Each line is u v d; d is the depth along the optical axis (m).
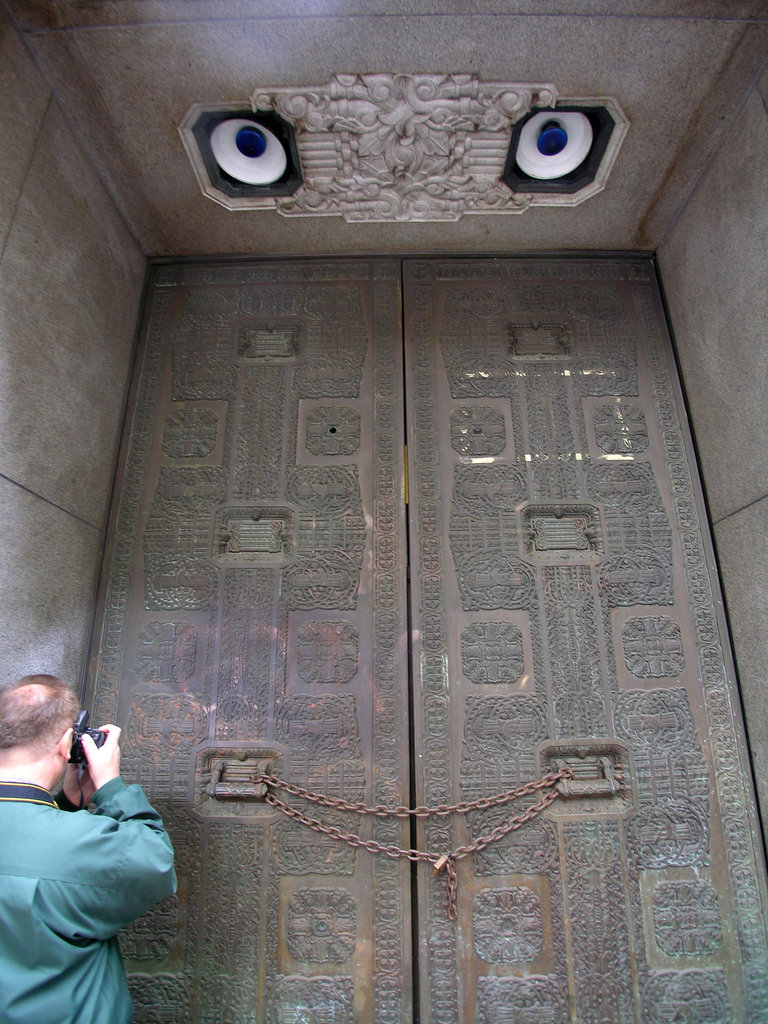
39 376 2.44
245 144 2.86
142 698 2.69
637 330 3.29
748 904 2.45
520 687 2.69
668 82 2.61
